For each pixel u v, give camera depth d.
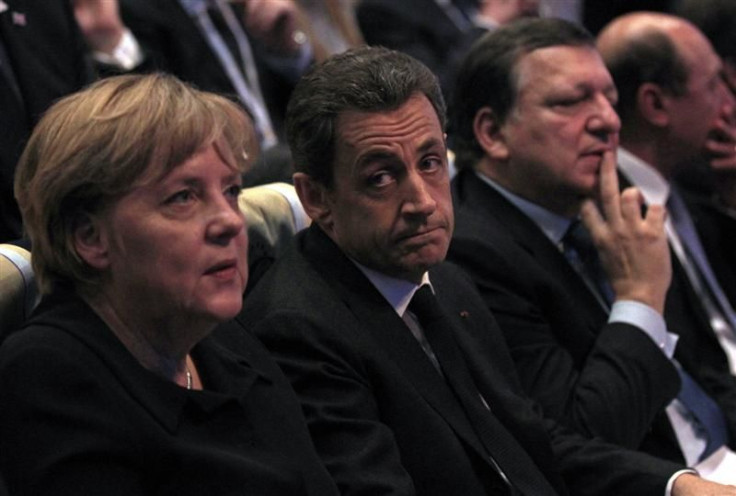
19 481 4.55
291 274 6.09
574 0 17.02
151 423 4.68
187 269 4.75
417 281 6.15
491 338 6.61
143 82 4.84
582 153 7.63
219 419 4.95
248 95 11.55
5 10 8.14
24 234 5.68
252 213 6.49
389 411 5.85
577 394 7.06
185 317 4.85
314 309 5.91
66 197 4.73
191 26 11.43
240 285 4.90
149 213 4.73
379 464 5.55
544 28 7.78
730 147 9.88
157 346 4.99
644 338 7.31
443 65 14.05
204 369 5.21
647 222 7.59
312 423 5.64
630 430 7.08
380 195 5.82
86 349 4.71
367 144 5.75
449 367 6.09
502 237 7.51
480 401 6.10
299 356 5.81
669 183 9.42
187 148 4.76
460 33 14.64
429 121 5.85
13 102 7.97
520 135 7.69
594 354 7.30
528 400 6.72
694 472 6.49
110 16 10.52
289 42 12.26
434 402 5.93
